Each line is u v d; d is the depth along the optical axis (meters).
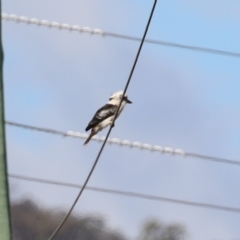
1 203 10.11
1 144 10.12
